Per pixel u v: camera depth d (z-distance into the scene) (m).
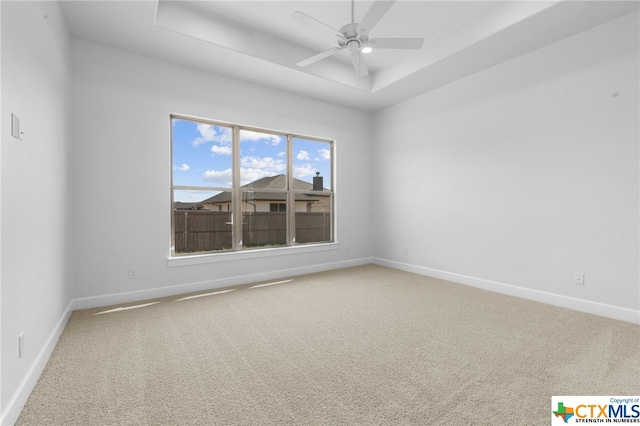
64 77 2.69
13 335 1.49
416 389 1.72
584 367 1.94
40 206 1.96
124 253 3.29
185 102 3.65
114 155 3.23
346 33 2.44
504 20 2.90
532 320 2.77
